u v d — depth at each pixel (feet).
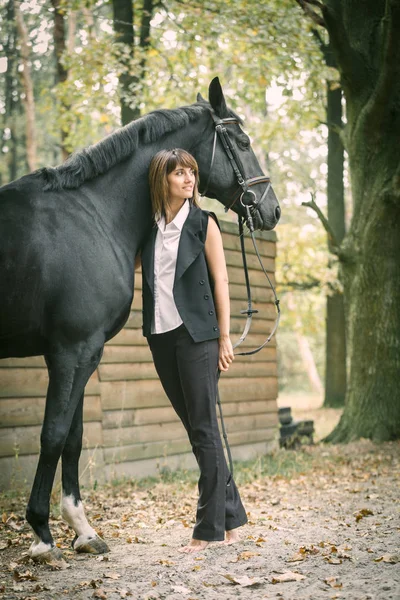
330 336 54.08
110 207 11.01
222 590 8.67
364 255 29.32
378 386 29.12
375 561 9.71
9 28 53.93
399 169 27.14
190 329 10.26
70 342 10.14
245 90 44.73
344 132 30.91
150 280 10.66
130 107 34.71
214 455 10.34
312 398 80.18
